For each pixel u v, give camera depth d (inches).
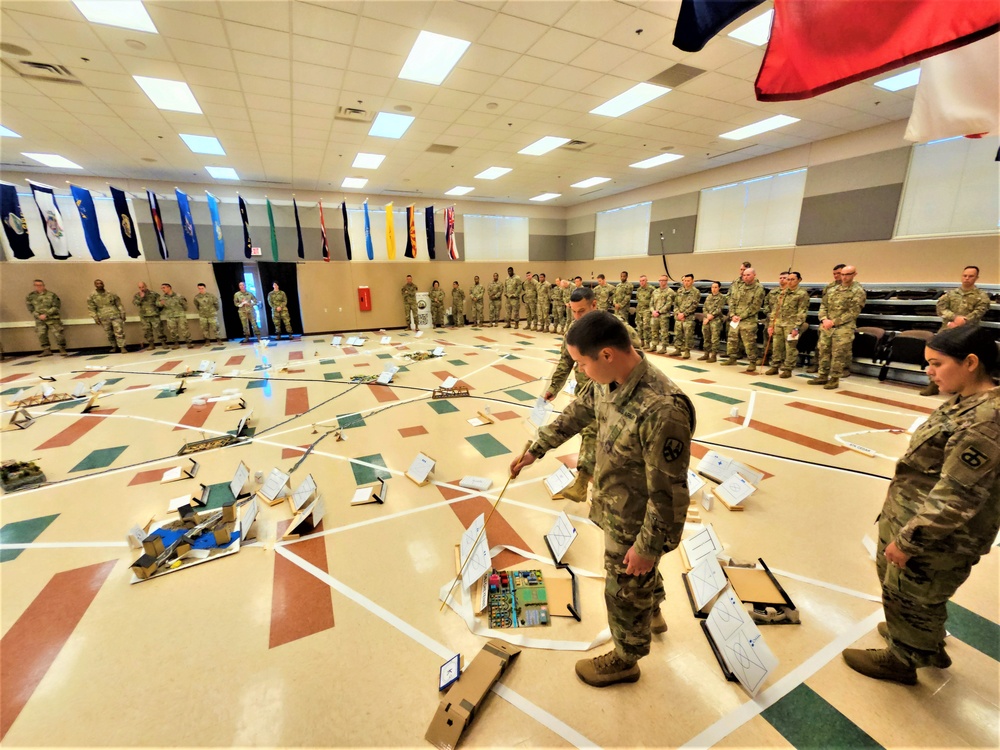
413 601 76.6
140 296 360.2
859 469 125.8
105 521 104.6
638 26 158.2
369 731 54.3
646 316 328.8
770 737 52.5
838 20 59.1
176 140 274.7
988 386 47.6
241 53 171.3
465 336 421.7
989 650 63.7
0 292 334.0
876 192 279.3
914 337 210.7
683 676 60.9
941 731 52.6
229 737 53.9
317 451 143.4
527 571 81.7
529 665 63.0
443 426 164.6
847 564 84.4
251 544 93.9
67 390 226.4
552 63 185.2
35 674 63.3
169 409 191.5
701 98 225.3
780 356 237.5
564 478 112.0
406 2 141.8
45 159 315.3
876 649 61.8
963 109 67.2
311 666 63.7
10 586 82.3
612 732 53.4
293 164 339.0
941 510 45.4
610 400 50.2
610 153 330.3
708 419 169.2
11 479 121.3
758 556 87.2
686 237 426.0
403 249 524.7
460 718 52.3
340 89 205.9
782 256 341.1
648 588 51.3
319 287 443.5
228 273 405.4
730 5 69.8
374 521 102.2
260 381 240.4
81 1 138.2
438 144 297.0
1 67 179.0
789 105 236.7
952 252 247.3
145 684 61.2
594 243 562.9
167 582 82.5
